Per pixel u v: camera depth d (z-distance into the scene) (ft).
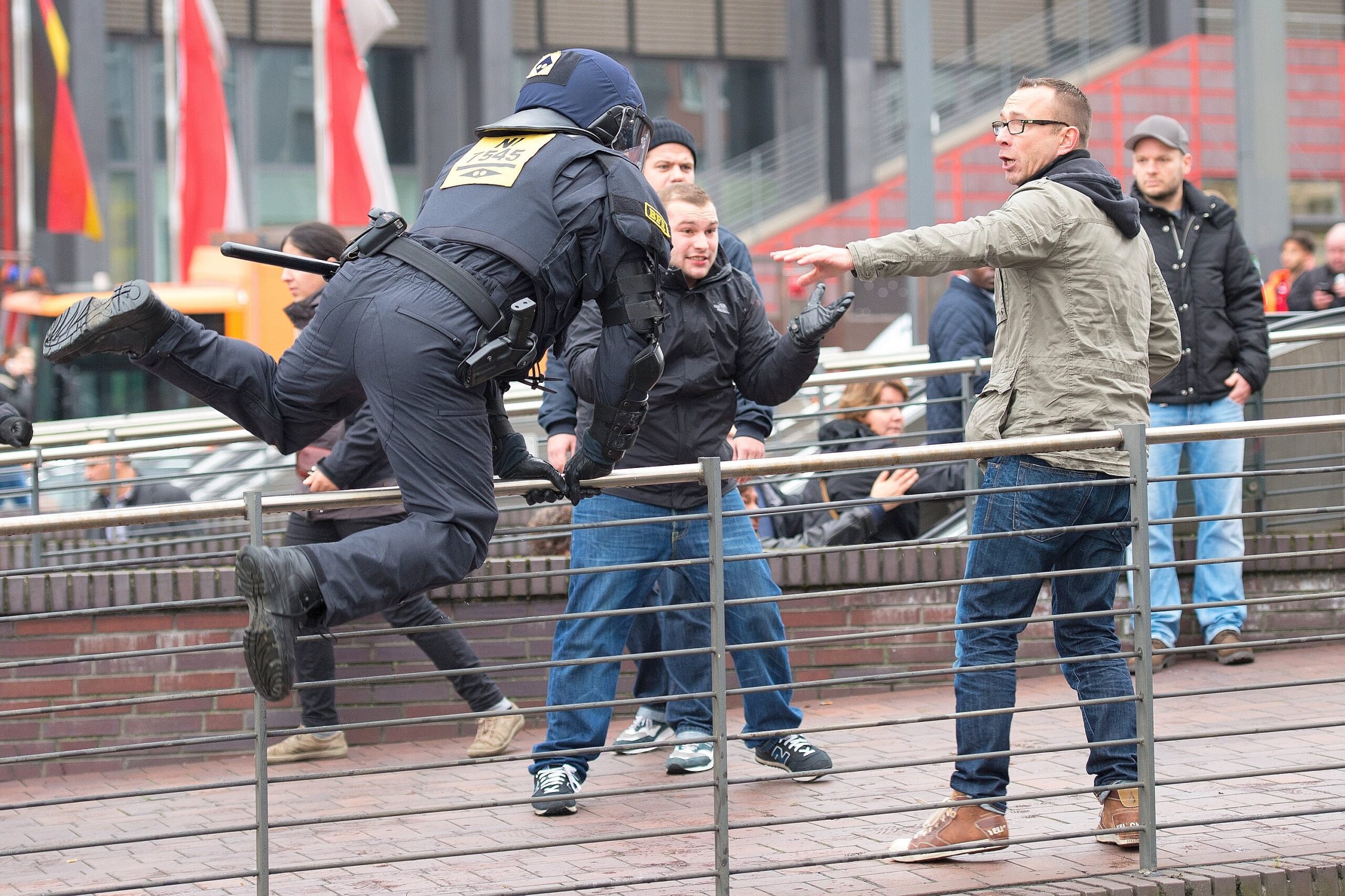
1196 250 69.10
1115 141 228.43
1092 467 43.57
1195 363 68.74
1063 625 45.75
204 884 45.29
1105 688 44.57
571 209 37.73
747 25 275.80
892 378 71.97
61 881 46.47
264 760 37.65
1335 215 223.51
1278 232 139.54
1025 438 42.19
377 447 59.26
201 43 178.70
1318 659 72.43
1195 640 73.82
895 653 70.95
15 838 52.70
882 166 266.16
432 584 36.68
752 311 52.13
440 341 36.52
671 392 51.65
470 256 37.24
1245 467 78.48
